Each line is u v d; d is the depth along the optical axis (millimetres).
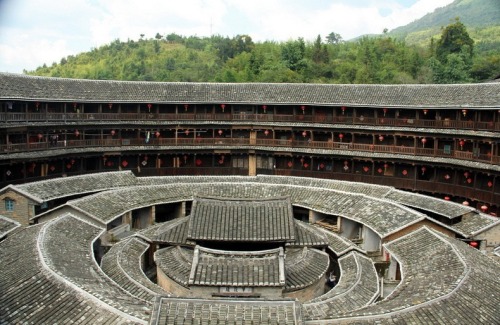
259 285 32281
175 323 23125
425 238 38938
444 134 62031
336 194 54531
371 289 34375
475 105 57531
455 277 30469
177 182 61781
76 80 70062
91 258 36438
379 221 46688
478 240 44344
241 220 40781
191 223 40281
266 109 74812
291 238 39500
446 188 61906
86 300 25688
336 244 43500
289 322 23266
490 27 148250
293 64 124375
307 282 34875
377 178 67750
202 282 32375
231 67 132250
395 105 65438
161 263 37938
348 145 69688
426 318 25500
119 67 167625
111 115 70500
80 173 68500
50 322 24531
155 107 73812
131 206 51875
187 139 74312
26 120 59438
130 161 73750
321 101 70125
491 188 57500
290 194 55969
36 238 35219
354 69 122875
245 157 77500
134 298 29281
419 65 126188
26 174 62469
